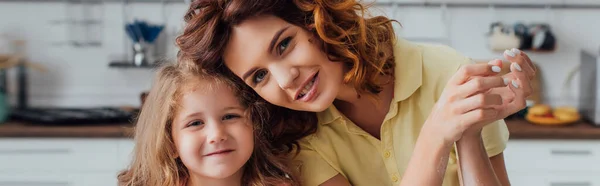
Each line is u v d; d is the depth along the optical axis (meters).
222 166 1.34
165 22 3.61
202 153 1.35
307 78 1.23
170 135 1.39
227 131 1.35
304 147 1.46
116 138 3.08
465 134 1.19
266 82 1.25
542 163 3.06
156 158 1.39
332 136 1.44
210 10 1.21
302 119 1.45
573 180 3.07
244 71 1.23
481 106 1.10
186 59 1.35
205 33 1.22
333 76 1.26
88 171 3.10
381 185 1.46
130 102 3.65
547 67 3.57
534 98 3.53
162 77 1.41
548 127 3.11
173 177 1.39
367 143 1.43
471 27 3.57
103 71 3.64
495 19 3.56
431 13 3.56
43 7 3.60
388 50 1.38
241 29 1.20
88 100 3.64
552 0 3.54
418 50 1.41
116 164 3.09
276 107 1.43
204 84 1.34
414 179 1.17
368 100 1.39
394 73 1.38
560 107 3.39
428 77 1.38
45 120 3.16
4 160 3.10
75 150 3.09
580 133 3.04
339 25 1.26
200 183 1.41
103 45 3.62
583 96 3.38
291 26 1.20
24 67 3.56
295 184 1.45
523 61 1.12
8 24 3.60
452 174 1.39
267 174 1.44
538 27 3.48
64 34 3.62
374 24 1.35
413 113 1.39
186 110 1.35
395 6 3.54
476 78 1.10
